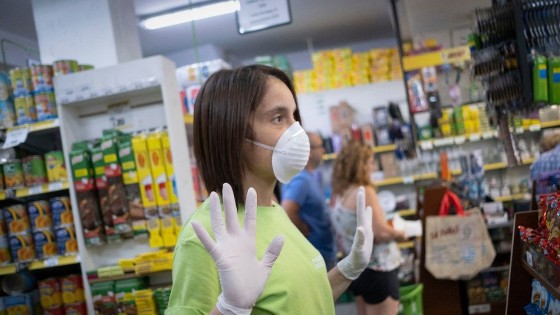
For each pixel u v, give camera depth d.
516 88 2.43
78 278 3.09
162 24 5.59
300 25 6.13
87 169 2.93
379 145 5.80
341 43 7.53
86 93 2.94
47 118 3.03
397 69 5.88
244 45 6.96
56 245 3.10
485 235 3.19
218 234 0.99
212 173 1.22
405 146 5.67
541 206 1.50
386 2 5.50
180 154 2.90
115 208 2.88
